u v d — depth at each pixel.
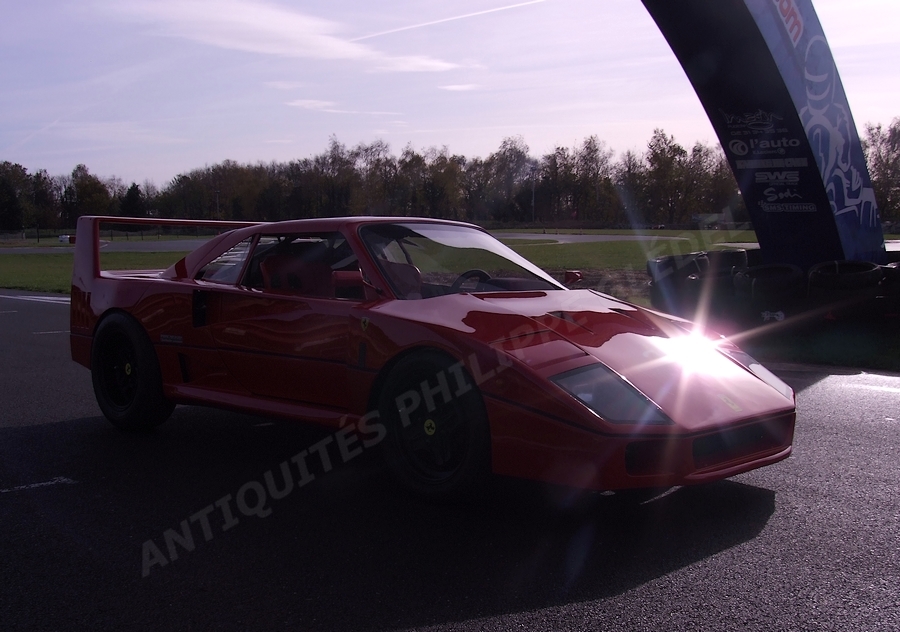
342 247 3.82
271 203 72.75
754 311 8.70
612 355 3.07
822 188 9.01
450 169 75.62
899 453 3.94
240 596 2.43
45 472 3.76
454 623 2.22
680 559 2.66
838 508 3.16
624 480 2.70
